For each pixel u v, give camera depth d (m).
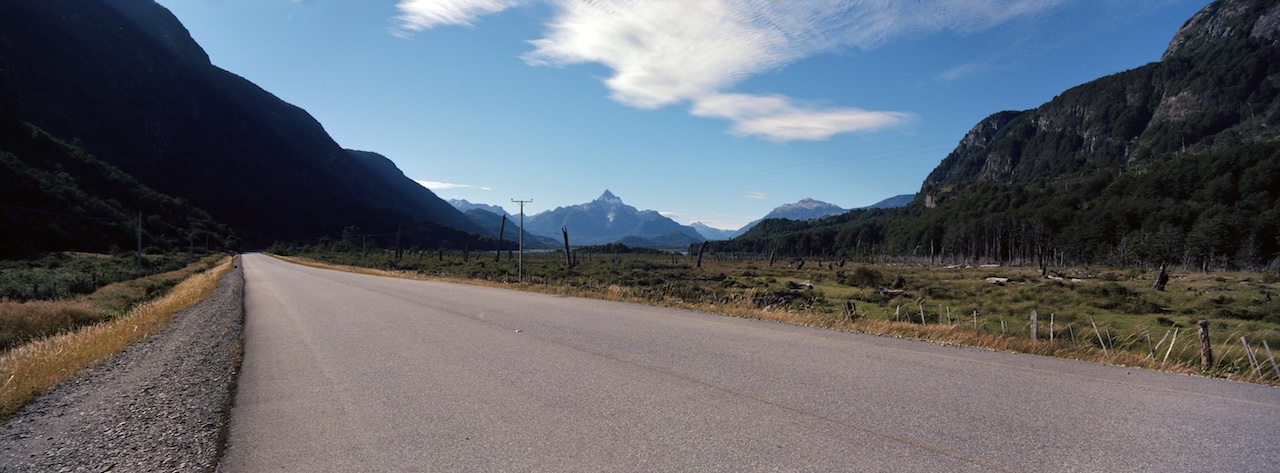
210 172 182.88
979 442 4.95
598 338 11.23
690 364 8.48
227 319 17.48
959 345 10.22
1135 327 16.94
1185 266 71.19
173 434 5.82
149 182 145.88
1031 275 54.91
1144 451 4.71
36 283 29.42
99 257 63.12
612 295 22.02
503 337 11.57
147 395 7.79
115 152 147.75
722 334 11.65
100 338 13.58
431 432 5.50
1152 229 91.81
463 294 25.16
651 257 115.94
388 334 12.45
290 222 183.12
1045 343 9.89
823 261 118.75
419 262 88.56
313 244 175.12
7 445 5.70
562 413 6.01
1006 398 6.43
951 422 5.53
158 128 175.88
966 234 127.94
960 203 168.75
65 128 135.00
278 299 24.03
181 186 159.00
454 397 6.80
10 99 116.69
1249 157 106.12
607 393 6.81
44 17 166.12
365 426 5.77
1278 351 12.33
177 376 9.09
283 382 8.02
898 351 9.52
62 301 23.72
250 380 8.24
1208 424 5.46
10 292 26.12
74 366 10.16
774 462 4.54
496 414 6.03
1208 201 99.31
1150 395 6.57
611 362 8.71
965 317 19.94
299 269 63.91
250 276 47.22
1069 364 8.43
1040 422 5.51
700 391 6.84
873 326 12.41
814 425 5.46
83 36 178.38
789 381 7.32
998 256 117.31
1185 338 14.19
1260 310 21.64
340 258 108.12
